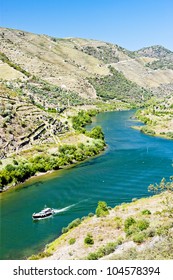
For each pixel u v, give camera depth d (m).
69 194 97.62
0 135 132.38
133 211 76.38
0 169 110.88
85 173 117.12
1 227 78.25
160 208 75.56
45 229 76.62
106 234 66.19
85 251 60.53
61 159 127.38
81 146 142.38
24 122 152.62
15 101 179.50
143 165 123.94
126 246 55.12
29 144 137.75
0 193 101.56
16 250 68.06
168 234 51.22
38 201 93.56
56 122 175.88
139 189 98.31
